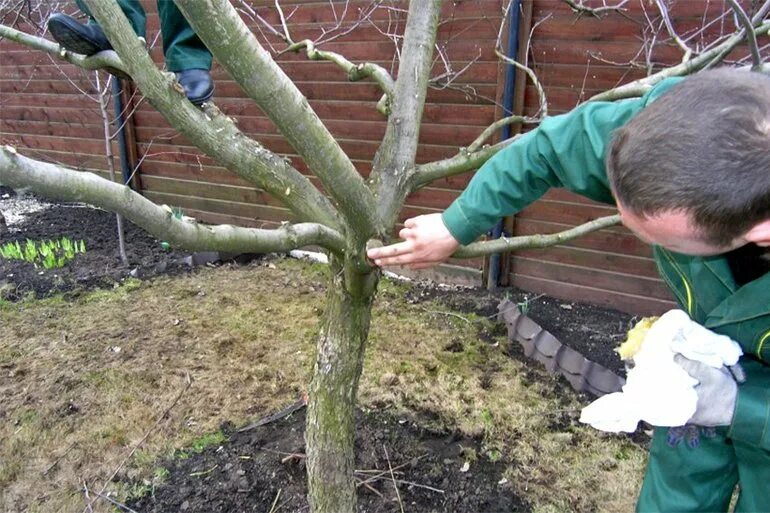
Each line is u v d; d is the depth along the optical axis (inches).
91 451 93.3
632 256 137.4
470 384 111.0
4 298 147.1
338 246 52.7
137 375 113.3
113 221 211.6
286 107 35.1
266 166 54.1
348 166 41.3
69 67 209.5
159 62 184.7
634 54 124.3
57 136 228.5
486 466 89.6
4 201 237.0
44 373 113.9
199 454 92.0
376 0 124.0
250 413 102.3
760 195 30.6
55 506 82.7
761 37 112.2
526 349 124.3
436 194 155.9
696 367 45.1
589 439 96.0
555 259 147.1
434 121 149.7
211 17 29.9
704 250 35.1
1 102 236.1
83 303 145.7
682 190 31.1
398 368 116.0
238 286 157.8
